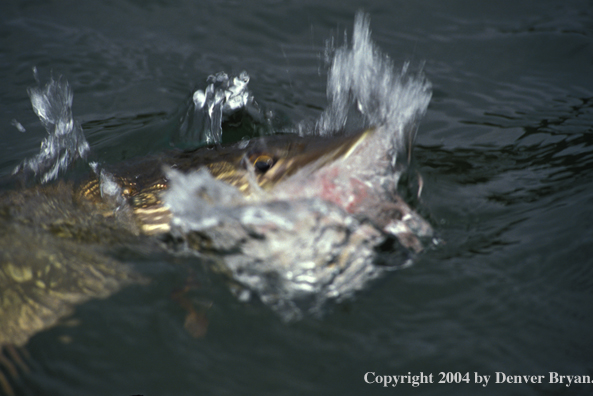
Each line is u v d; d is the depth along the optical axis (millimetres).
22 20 16297
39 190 9461
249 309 7570
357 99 11812
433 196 10148
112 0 17359
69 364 6871
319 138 8922
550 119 13023
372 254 8047
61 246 8219
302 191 8078
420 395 6652
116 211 8711
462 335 7379
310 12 17094
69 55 15078
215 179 8297
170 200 8109
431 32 16266
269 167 8398
